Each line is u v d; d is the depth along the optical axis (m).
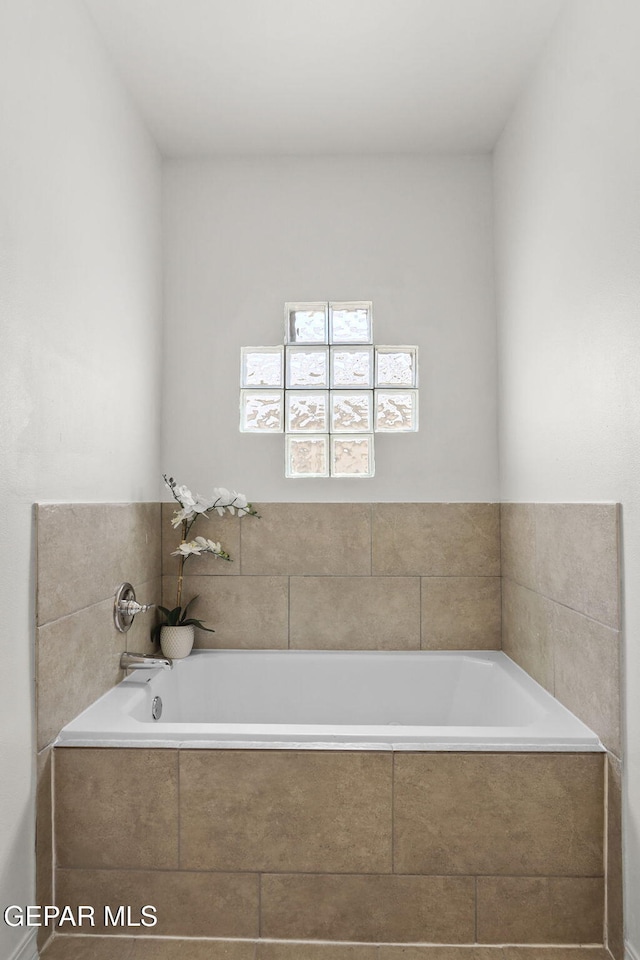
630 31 1.65
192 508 2.79
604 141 1.80
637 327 1.63
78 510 2.01
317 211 3.00
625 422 1.69
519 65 2.40
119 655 2.37
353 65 2.40
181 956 1.76
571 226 2.04
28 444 1.71
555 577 2.19
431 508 2.92
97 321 2.20
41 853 1.78
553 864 1.82
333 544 2.93
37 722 1.75
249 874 1.84
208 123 2.75
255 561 2.93
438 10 2.12
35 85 1.76
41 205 1.79
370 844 1.83
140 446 2.66
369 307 2.98
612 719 1.76
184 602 2.94
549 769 1.82
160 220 2.97
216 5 2.10
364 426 2.95
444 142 2.91
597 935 1.81
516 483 2.66
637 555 1.63
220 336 2.98
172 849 1.85
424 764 1.83
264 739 1.88
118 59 2.35
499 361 2.91
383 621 2.91
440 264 2.98
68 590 1.94
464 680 2.76
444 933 1.82
